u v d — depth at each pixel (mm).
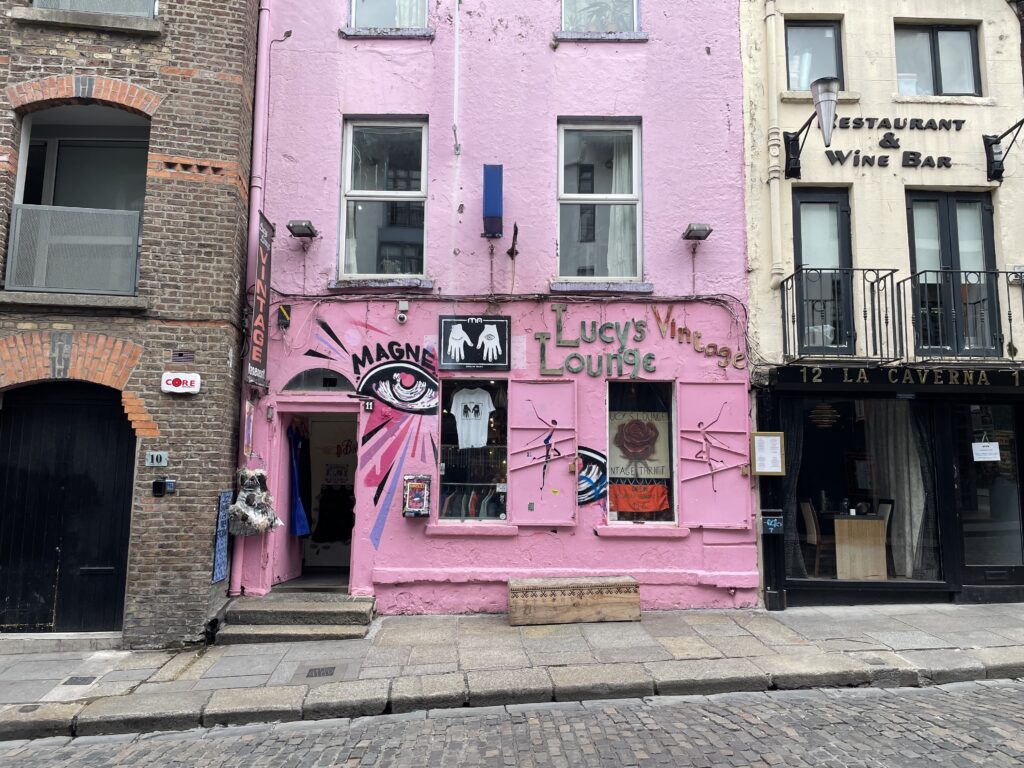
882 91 8297
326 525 9062
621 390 8023
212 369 6961
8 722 4891
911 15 8453
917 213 8383
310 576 8445
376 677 5637
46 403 7039
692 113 8227
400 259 8141
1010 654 6031
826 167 8203
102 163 8039
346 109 8125
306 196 7977
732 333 7918
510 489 7695
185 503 6766
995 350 8062
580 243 8273
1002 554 8070
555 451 7734
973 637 6535
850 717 4859
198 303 7008
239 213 7395
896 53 8602
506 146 8125
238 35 7398
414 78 8180
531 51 8258
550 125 8164
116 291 6992
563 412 7793
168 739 4832
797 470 7941
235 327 7262
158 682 5656
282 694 5324
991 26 8484
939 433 8094
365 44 8227
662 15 8359
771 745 4359
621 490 7902
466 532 7578
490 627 6996
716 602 7594
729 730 4633
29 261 6898
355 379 7758
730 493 7727
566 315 7906
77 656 6352
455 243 7973
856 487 8086
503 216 8016
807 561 7953
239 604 7098
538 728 4770
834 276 8148
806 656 5992
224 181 7207
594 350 7879
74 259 6984
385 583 7500
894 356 7895
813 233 8305
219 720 5043
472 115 8148
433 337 7836
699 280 7992
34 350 6762
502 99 8188
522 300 7883
